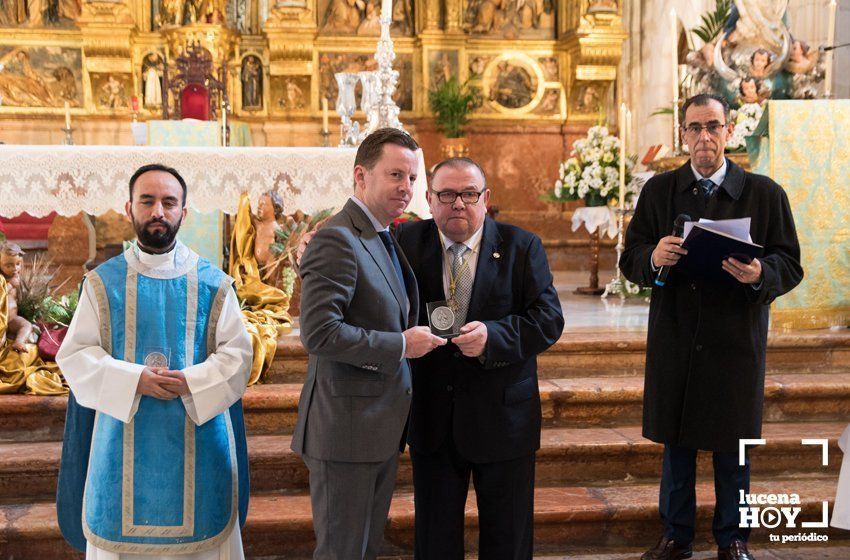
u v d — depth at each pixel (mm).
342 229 2506
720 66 6172
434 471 2826
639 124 9977
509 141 9984
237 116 9641
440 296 2807
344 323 2443
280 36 9516
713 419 3197
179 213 2678
